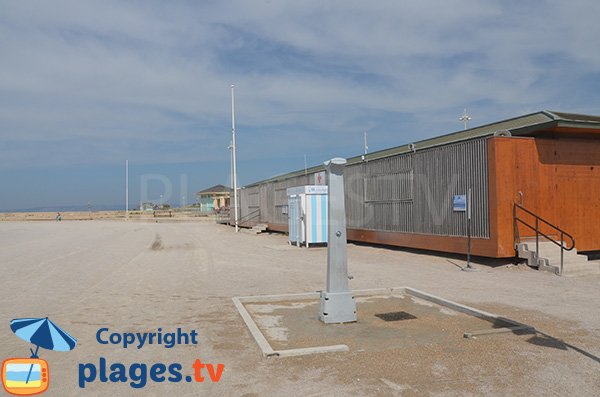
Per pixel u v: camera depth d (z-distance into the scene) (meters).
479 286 10.88
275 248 20.91
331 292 7.70
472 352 6.08
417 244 17.17
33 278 12.38
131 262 15.91
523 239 13.96
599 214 15.29
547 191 14.41
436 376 5.26
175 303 9.23
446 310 8.52
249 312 8.51
